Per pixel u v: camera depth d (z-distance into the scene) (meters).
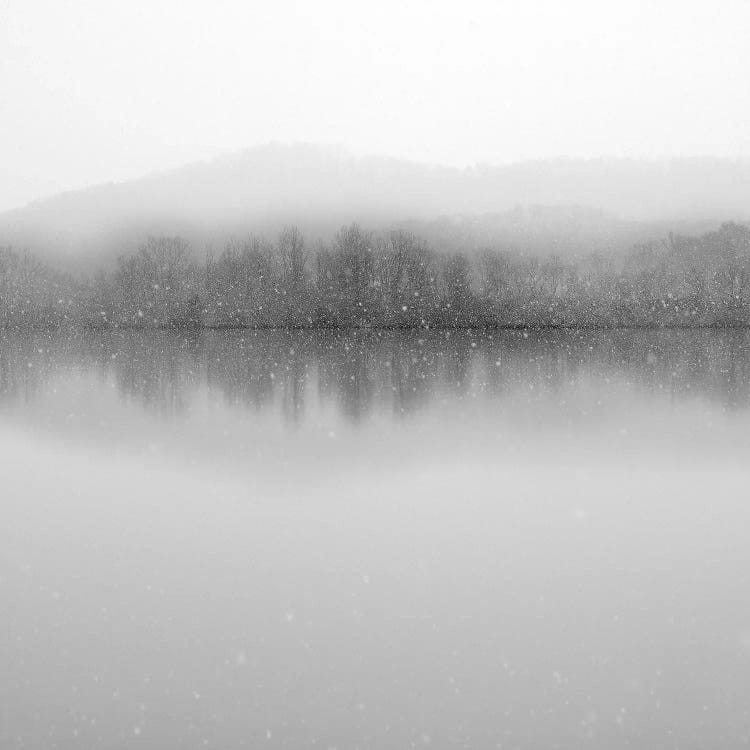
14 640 7.91
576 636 8.05
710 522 12.34
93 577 9.76
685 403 27.84
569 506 13.39
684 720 6.55
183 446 19.28
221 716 6.57
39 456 18.06
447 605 8.86
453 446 19.25
